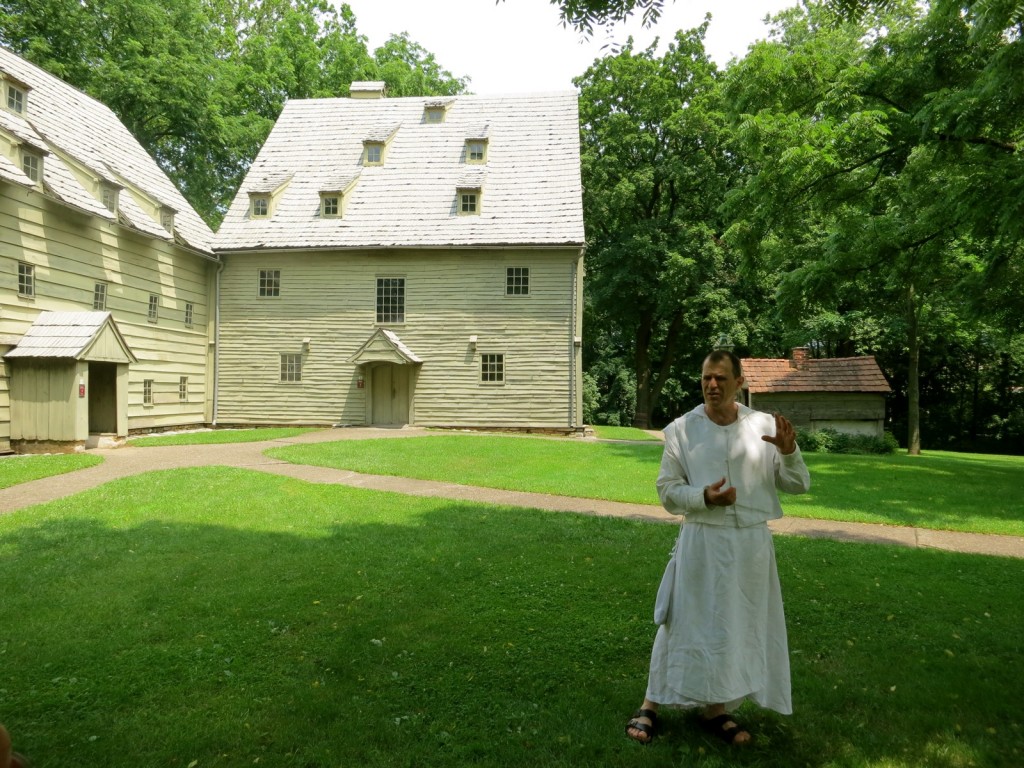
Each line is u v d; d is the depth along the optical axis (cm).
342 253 2488
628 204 3419
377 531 797
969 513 1012
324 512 907
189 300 2414
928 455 2450
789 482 332
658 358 4284
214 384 2527
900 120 1281
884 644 467
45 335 1659
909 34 1333
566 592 570
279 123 2922
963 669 427
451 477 1259
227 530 792
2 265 1593
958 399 3784
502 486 1172
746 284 3116
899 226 1495
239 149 3359
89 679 395
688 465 338
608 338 4412
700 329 3403
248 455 1524
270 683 395
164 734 334
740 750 328
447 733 338
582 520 875
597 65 3428
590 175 3403
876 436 2469
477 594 562
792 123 1286
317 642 456
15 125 1719
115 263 2000
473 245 2383
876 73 1346
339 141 2833
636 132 3325
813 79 1415
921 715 363
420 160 2714
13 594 553
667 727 351
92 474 1227
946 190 1395
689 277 3095
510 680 404
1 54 1981
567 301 2403
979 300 1695
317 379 2495
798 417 2539
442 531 798
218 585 578
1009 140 1300
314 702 368
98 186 1903
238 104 3488
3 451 1608
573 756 319
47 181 1711
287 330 2506
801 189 1372
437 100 2923
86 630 472
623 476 1320
